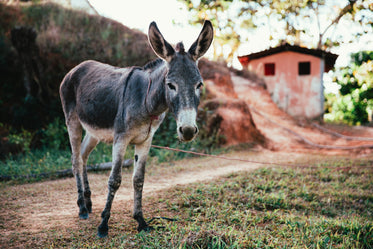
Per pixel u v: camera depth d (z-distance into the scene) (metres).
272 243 3.50
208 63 16.66
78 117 4.50
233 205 4.89
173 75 3.06
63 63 11.38
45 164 7.81
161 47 3.16
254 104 17.38
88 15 13.38
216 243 3.19
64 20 12.43
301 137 13.52
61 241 3.53
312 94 18.19
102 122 3.99
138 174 3.87
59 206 4.86
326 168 7.86
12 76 11.34
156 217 4.18
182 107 2.96
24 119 10.32
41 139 9.89
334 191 6.06
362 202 5.69
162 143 10.35
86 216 4.27
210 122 11.65
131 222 4.07
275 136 13.45
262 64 19.16
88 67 4.71
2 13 11.89
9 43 11.52
